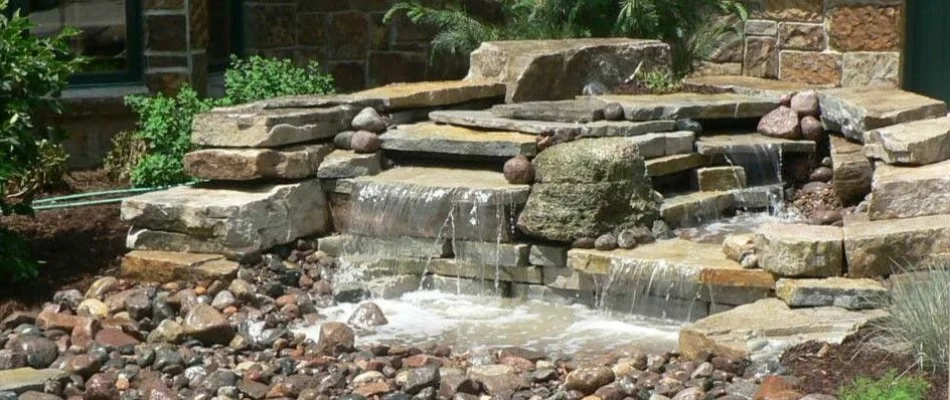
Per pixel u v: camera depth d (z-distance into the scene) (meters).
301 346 8.76
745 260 9.03
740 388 7.68
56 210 11.27
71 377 8.16
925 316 7.80
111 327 8.90
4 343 8.67
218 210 9.76
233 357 8.58
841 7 13.04
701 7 12.87
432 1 14.84
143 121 12.09
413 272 10.03
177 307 9.27
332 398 7.86
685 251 9.47
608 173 9.69
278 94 12.12
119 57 13.23
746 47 13.50
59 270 10.02
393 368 8.34
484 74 11.72
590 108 10.70
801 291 8.59
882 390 7.33
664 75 12.07
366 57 15.10
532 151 10.12
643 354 8.39
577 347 8.76
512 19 13.88
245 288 9.45
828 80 13.17
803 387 7.60
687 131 10.74
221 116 10.23
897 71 12.95
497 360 8.44
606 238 9.58
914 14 13.30
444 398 7.83
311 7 15.06
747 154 10.75
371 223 10.15
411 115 11.09
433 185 9.94
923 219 9.11
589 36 12.74
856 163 10.35
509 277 9.81
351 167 10.33
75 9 13.09
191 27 13.20
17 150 9.93
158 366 8.38
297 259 10.09
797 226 9.11
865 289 8.53
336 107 10.70
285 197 10.06
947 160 9.86
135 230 10.00
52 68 10.04
